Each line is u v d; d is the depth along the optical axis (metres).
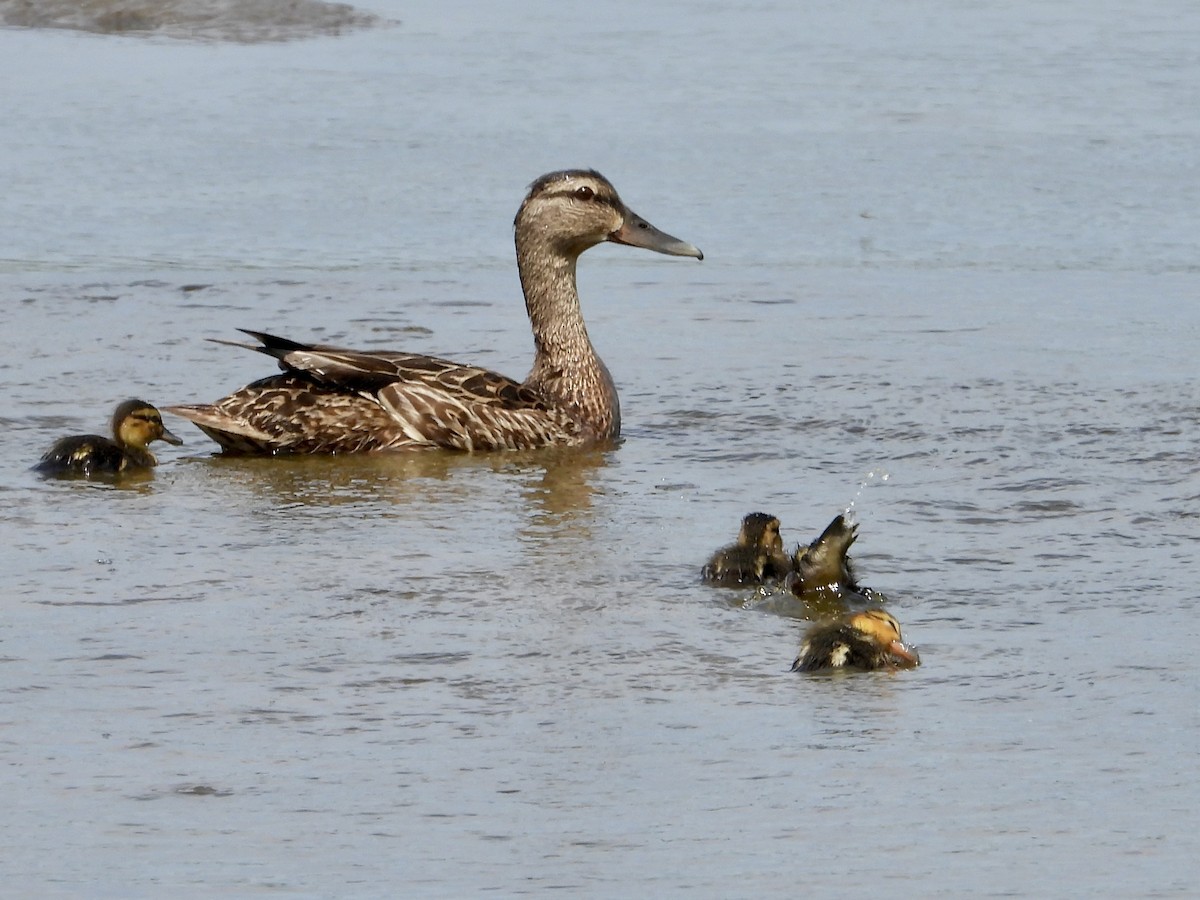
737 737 9.35
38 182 25.16
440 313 20.06
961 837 8.18
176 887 7.69
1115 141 27.48
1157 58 33.16
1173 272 21.64
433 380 15.48
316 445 15.31
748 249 22.77
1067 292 20.81
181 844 8.10
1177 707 9.68
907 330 19.30
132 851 8.03
